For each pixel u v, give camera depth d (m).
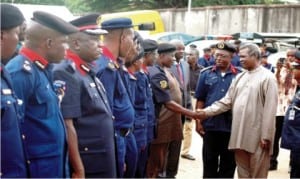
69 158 3.06
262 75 4.72
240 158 4.87
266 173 4.77
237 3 34.72
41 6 10.20
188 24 26.77
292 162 4.54
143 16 15.42
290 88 6.91
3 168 2.42
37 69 2.76
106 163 3.30
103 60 3.63
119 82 3.74
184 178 6.36
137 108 4.41
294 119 4.46
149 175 5.38
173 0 33.81
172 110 5.18
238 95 4.83
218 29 25.94
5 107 2.40
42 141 2.72
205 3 33.81
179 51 6.26
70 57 3.23
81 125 3.19
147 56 5.09
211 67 5.48
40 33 2.78
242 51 4.75
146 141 4.57
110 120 3.37
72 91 3.06
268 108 4.63
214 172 5.34
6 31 2.56
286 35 14.66
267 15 24.14
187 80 6.57
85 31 3.24
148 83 4.72
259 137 4.71
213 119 5.20
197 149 8.38
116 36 3.79
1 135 2.40
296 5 23.17
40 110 2.72
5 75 2.49
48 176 2.73
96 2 35.41
